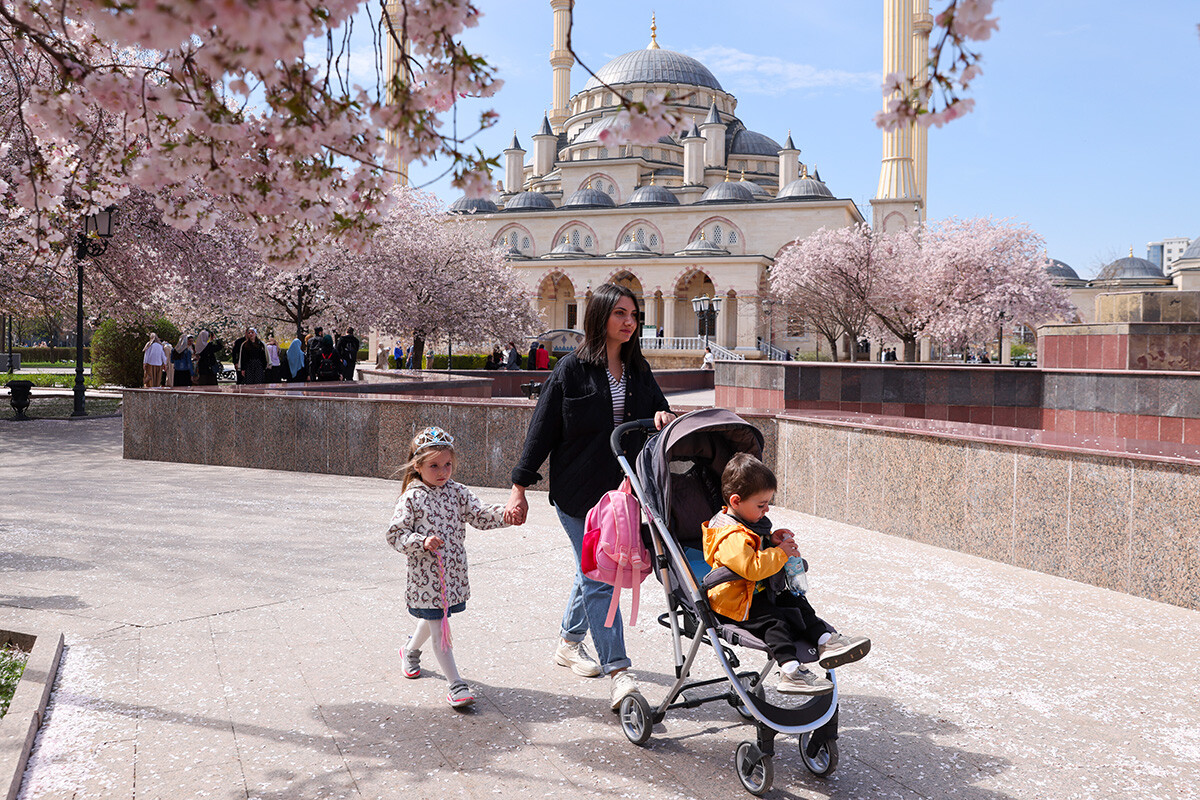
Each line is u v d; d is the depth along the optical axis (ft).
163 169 10.15
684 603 11.40
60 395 88.74
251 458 38.73
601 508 11.82
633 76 266.98
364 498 30.37
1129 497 18.80
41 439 51.70
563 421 12.82
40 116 10.53
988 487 21.95
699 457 12.30
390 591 18.24
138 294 72.79
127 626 15.65
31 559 20.47
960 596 18.45
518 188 283.18
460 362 171.01
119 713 11.94
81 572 19.35
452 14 8.73
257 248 11.67
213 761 10.57
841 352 200.95
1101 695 13.09
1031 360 186.60
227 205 11.14
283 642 14.98
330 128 9.21
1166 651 15.11
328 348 76.69
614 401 12.84
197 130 9.68
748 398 53.52
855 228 153.38
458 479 34.06
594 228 236.84
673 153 264.72
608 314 12.79
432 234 123.44
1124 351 45.70
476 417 33.68
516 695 12.87
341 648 14.73
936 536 23.40
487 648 14.93
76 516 26.12
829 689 9.98
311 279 104.94
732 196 231.71
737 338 213.87
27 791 9.76
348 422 36.17
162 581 18.74
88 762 10.49
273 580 18.95
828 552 22.50
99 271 68.69
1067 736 11.64
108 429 58.08
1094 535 19.49
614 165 249.96
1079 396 38.70
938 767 10.70
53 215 14.79
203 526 24.85
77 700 12.35
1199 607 17.57
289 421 37.60
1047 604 17.92
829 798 9.93
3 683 13.34
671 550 11.19
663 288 218.18
